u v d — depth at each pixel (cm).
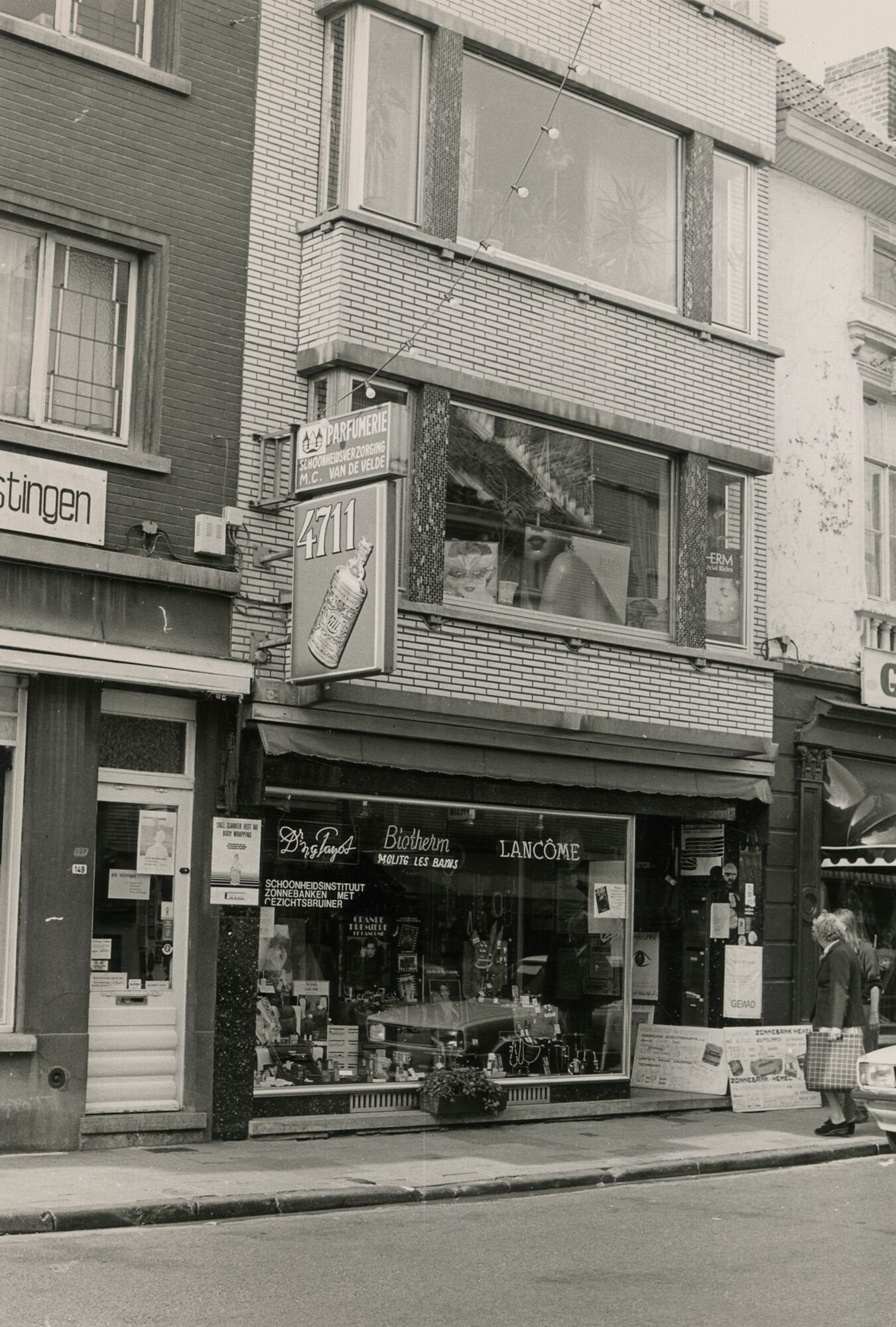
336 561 1250
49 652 1194
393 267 1398
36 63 1249
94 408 1288
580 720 1499
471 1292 784
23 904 1201
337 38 1426
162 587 1280
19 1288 763
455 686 1424
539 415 1509
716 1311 744
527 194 1482
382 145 1427
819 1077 1410
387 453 1216
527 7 1535
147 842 1288
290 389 1382
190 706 1313
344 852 1398
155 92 1316
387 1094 1400
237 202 1362
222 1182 1065
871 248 1925
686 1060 1638
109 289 1302
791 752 1752
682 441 1617
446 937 1462
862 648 1847
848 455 1875
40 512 1216
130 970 1271
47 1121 1188
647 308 1598
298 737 1318
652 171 1648
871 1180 1214
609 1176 1185
